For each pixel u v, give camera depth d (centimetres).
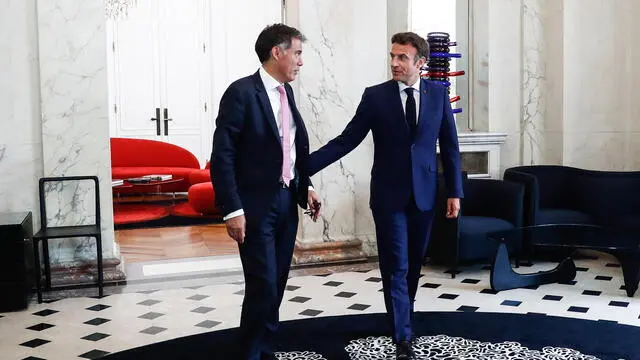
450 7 810
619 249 556
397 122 424
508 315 524
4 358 455
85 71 628
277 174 384
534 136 806
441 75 739
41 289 595
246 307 383
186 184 1199
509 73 805
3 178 621
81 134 631
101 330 510
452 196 443
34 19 620
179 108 1292
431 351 443
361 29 716
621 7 777
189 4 1286
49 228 616
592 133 786
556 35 784
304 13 693
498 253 600
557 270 627
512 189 684
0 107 616
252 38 1311
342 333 487
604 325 496
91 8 625
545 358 428
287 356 439
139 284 639
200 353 455
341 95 709
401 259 425
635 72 777
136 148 1237
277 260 402
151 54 1275
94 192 639
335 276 659
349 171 723
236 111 375
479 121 816
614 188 714
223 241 835
